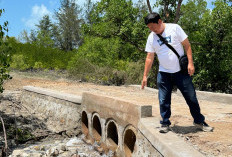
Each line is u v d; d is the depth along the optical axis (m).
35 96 13.20
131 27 17.77
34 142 8.94
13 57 24.45
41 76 21.31
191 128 5.10
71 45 50.75
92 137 8.55
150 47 4.61
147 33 17.56
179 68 4.42
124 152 6.44
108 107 7.34
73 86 15.85
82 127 9.44
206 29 17.25
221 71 17.06
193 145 4.15
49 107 11.63
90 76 19.58
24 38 49.66
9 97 14.11
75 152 7.61
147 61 4.68
